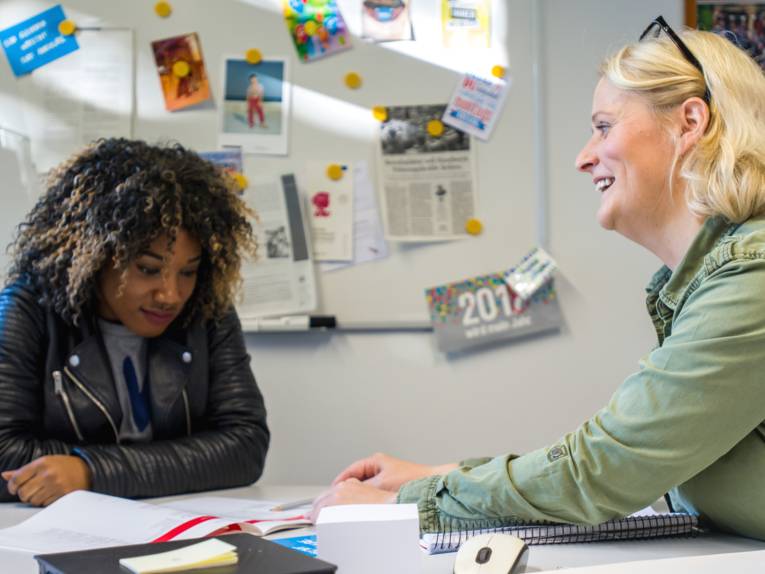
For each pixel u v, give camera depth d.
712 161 1.00
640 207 1.05
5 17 2.40
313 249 2.38
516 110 2.37
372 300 2.37
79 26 2.40
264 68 2.38
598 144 1.10
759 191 0.98
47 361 1.56
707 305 0.93
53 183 1.66
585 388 2.34
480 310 2.35
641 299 2.34
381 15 2.38
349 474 1.25
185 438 1.56
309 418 2.37
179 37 2.39
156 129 2.39
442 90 2.38
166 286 1.56
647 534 0.99
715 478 0.96
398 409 2.36
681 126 1.04
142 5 2.40
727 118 1.01
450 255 2.37
